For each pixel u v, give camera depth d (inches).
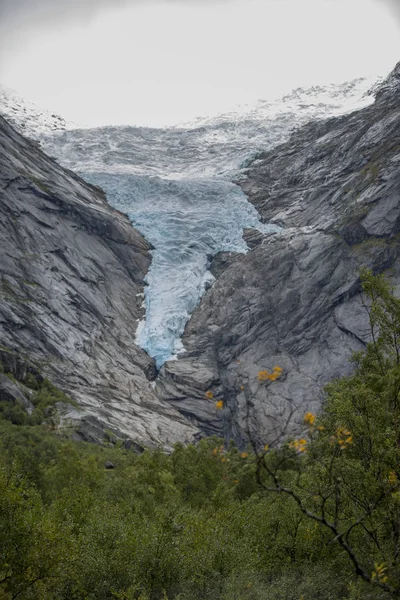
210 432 5467.5
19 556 1180.5
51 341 5590.6
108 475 3117.6
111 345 6008.9
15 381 4803.2
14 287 5861.2
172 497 2469.2
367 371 1502.2
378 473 1202.0
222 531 1630.2
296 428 5118.1
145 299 6663.4
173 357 6063.0
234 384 5723.4
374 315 1478.8
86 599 1381.6
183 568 1497.3
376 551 1195.9
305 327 6053.2
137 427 5000.0
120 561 1477.6
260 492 2340.1
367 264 6131.9
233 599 1362.0
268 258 6663.4
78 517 1881.2
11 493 1235.2
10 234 6254.9
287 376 5654.5
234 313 6348.4
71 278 6348.4
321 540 1451.8
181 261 6943.9
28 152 7352.4
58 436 4313.5
